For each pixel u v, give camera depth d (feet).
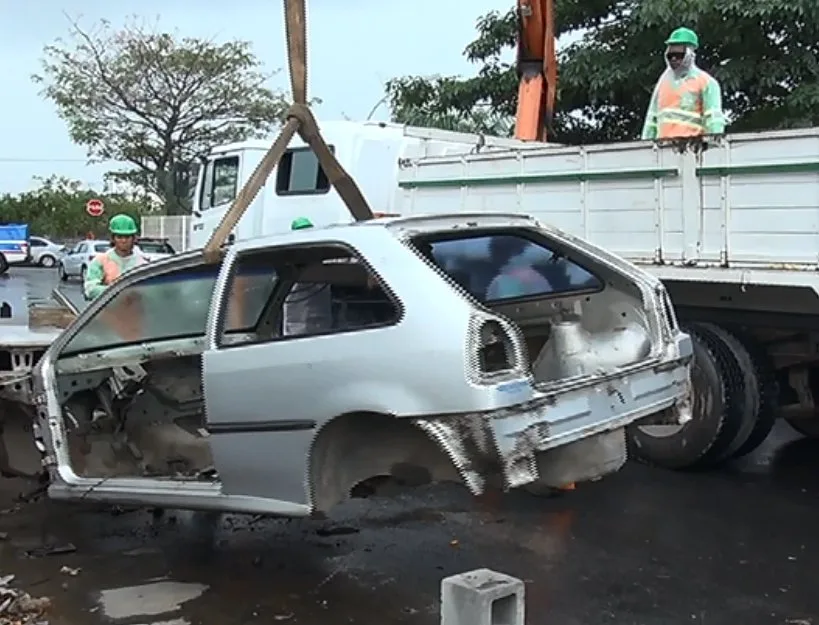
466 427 13.33
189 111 139.54
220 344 15.76
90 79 137.90
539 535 18.58
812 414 23.16
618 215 22.93
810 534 18.43
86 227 181.16
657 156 21.97
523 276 17.97
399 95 58.49
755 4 44.24
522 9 34.30
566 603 15.23
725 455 22.66
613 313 17.83
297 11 17.48
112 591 16.19
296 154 34.94
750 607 15.03
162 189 139.85
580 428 14.39
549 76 35.12
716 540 18.15
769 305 21.31
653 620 14.58
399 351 13.78
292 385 14.76
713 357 22.08
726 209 20.74
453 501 20.90
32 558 17.85
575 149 23.80
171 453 19.47
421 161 28.48
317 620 14.87
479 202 26.55
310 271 15.87
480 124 57.16
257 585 16.34
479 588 10.13
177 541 18.69
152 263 17.84
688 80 25.85
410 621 14.73
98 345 18.75
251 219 36.40
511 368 13.70
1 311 24.77
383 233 14.76
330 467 15.14
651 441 23.27
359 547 18.08
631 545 17.92
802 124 45.34
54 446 18.28
